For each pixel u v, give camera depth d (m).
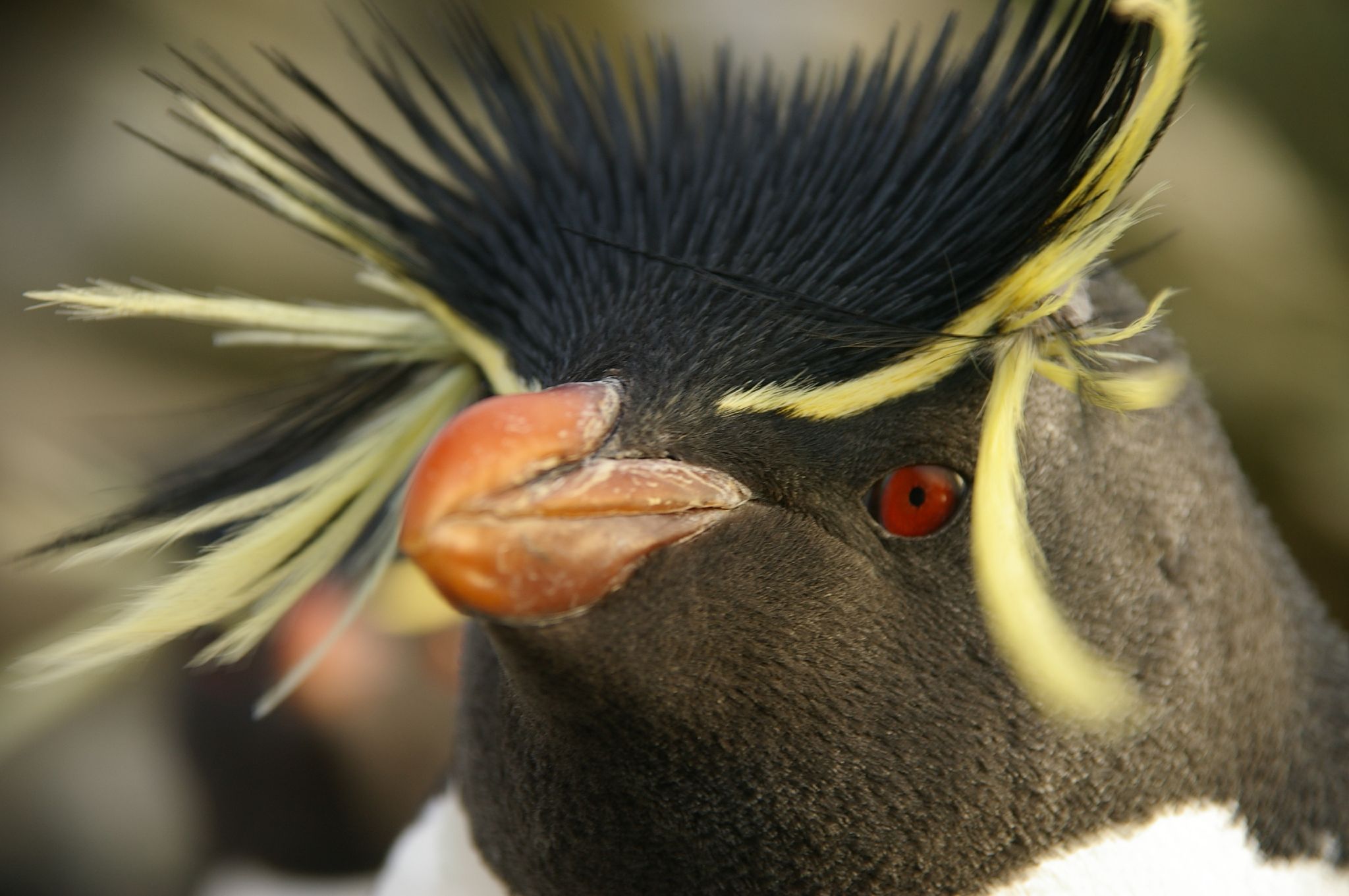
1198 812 0.94
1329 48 2.05
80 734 1.80
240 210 2.10
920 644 0.92
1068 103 0.92
